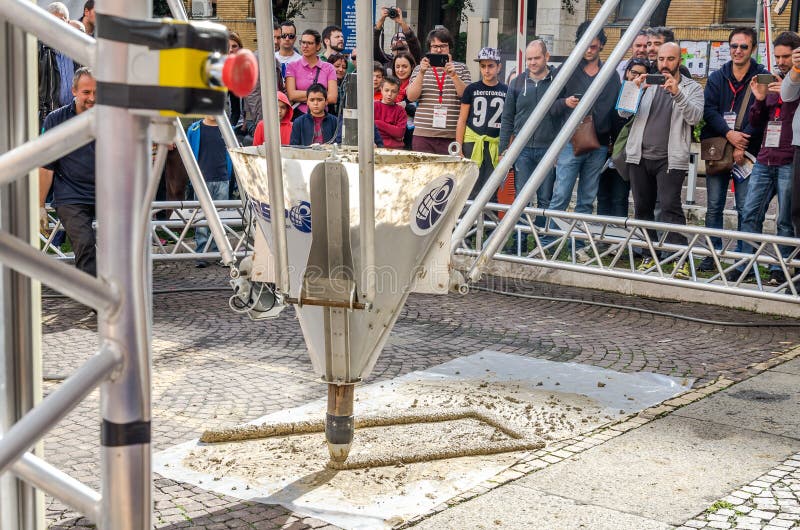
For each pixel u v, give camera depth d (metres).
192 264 9.34
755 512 3.93
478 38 11.00
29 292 2.02
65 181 6.80
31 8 1.76
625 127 8.43
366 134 3.10
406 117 9.29
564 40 13.61
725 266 8.55
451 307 7.83
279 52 10.30
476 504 4.00
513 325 7.29
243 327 7.05
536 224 8.85
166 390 5.54
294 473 4.33
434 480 4.27
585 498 4.07
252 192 3.86
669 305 8.02
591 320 7.49
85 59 1.76
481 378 5.90
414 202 3.69
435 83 9.00
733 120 8.18
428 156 4.10
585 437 4.85
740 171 8.23
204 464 4.43
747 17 16.22
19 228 1.98
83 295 1.77
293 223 3.70
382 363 6.22
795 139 7.49
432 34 9.02
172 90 1.70
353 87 4.12
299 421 4.91
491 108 8.81
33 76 1.99
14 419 2.02
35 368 2.06
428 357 6.38
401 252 3.79
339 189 3.56
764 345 6.75
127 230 1.80
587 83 8.44
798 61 7.30
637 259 9.02
